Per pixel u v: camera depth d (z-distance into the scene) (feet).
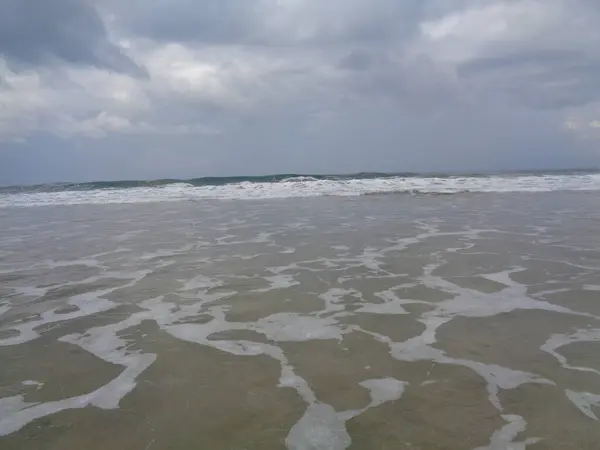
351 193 69.00
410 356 12.67
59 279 21.67
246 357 12.89
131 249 28.66
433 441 8.91
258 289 19.34
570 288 18.51
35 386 11.47
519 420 9.50
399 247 27.20
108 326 15.46
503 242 28.07
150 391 11.12
